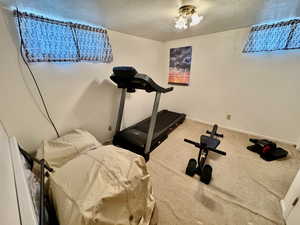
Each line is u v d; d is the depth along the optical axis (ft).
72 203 2.45
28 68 5.13
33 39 5.02
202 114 11.11
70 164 3.26
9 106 4.91
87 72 6.87
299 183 4.02
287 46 6.95
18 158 3.67
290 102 7.70
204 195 4.99
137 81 6.28
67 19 5.74
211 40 9.32
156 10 5.11
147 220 3.49
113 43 7.79
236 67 8.85
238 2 4.62
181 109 12.15
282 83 7.68
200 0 4.45
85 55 6.59
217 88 9.92
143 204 3.34
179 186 5.37
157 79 11.91
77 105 6.78
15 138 4.77
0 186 2.37
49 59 5.49
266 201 4.78
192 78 10.89
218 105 10.18
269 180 5.65
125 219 2.77
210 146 5.60
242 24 7.29
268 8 5.13
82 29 6.28
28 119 5.40
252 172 6.06
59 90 6.06
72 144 5.41
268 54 7.70
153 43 10.58
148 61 10.51
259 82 8.32
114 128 8.82
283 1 4.53
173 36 9.70
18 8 4.56
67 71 6.17
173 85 12.11
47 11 4.92
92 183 2.71
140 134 8.06
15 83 4.92
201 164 5.83
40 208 2.48
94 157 3.35
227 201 4.77
